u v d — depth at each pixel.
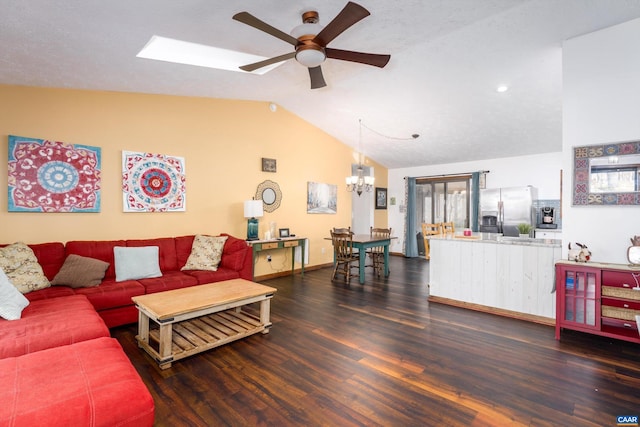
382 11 2.47
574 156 3.05
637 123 2.77
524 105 4.44
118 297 2.97
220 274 3.72
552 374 2.24
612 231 2.91
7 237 3.07
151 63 2.93
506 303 3.52
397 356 2.52
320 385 2.11
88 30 2.17
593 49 2.94
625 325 2.65
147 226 3.96
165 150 4.12
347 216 6.93
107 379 1.41
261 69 3.58
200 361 2.44
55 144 3.30
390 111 5.11
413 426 1.71
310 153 6.06
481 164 6.71
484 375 2.23
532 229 5.59
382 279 5.26
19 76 2.90
